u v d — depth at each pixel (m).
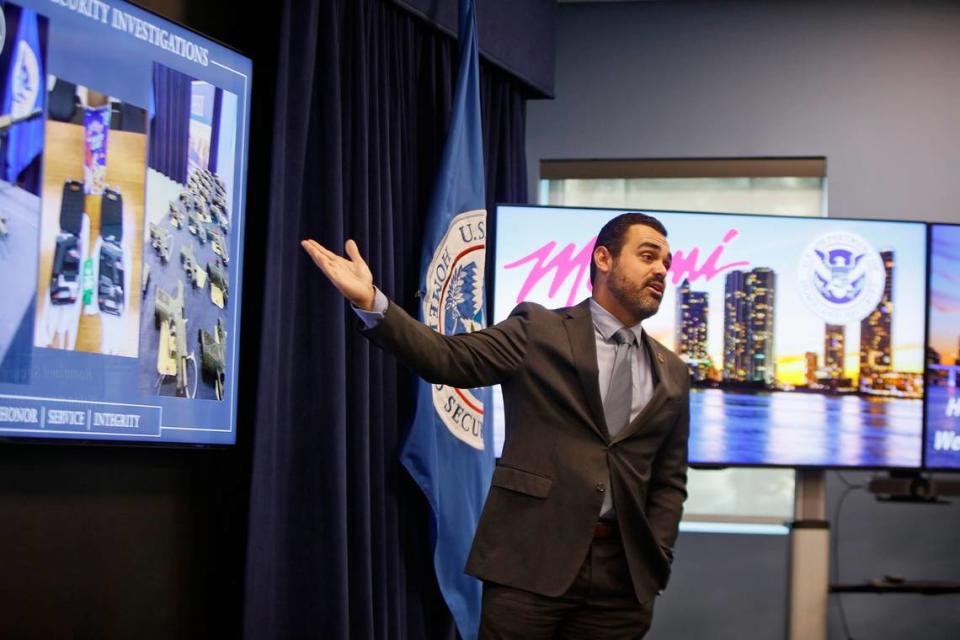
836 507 5.62
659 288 2.64
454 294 4.33
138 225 2.91
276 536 3.52
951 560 5.61
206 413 3.15
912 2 5.88
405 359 2.40
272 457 3.40
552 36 5.38
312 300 3.65
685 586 5.64
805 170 5.88
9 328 2.56
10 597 2.73
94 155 2.78
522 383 2.59
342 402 3.65
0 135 2.53
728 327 4.72
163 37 3.00
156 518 3.18
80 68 2.74
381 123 4.19
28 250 2.60
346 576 3.61
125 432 2.87
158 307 2.98
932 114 5.83
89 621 2.96
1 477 2.71
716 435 4.68
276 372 3.41
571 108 6.02
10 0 2.55
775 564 5.62
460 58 4.42
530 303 2.69
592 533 2.48
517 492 2.52
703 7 5.98
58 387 2.68
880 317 4.77
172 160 3.03
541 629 2.49
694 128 5.94
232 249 3.27
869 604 5.58
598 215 4.70
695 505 5.95
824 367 4.73
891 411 4.74
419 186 4.50
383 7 4.24
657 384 2.62
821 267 4.77
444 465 4.25
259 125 3.59
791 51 5.91
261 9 3.64
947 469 4.75
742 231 4.76
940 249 4.83
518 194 5.18
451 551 4.25
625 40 6.02
